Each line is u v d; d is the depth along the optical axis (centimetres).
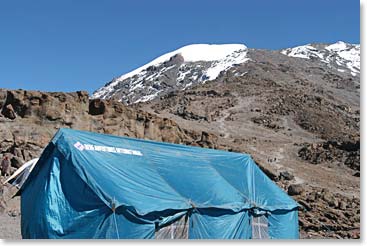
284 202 2317
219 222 1875
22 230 1689
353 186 7031
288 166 8156
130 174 1791
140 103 16262
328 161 9081
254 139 11394
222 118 14275
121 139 2009
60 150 1728
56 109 4991
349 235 3122
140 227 1609
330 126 14725
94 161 1741
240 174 2298
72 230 1587
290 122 14738
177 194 1805
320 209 3888
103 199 1602
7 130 4359
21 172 2192
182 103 15950
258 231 2111
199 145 7306
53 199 1631
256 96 18062
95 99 5966
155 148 2119
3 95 4812
